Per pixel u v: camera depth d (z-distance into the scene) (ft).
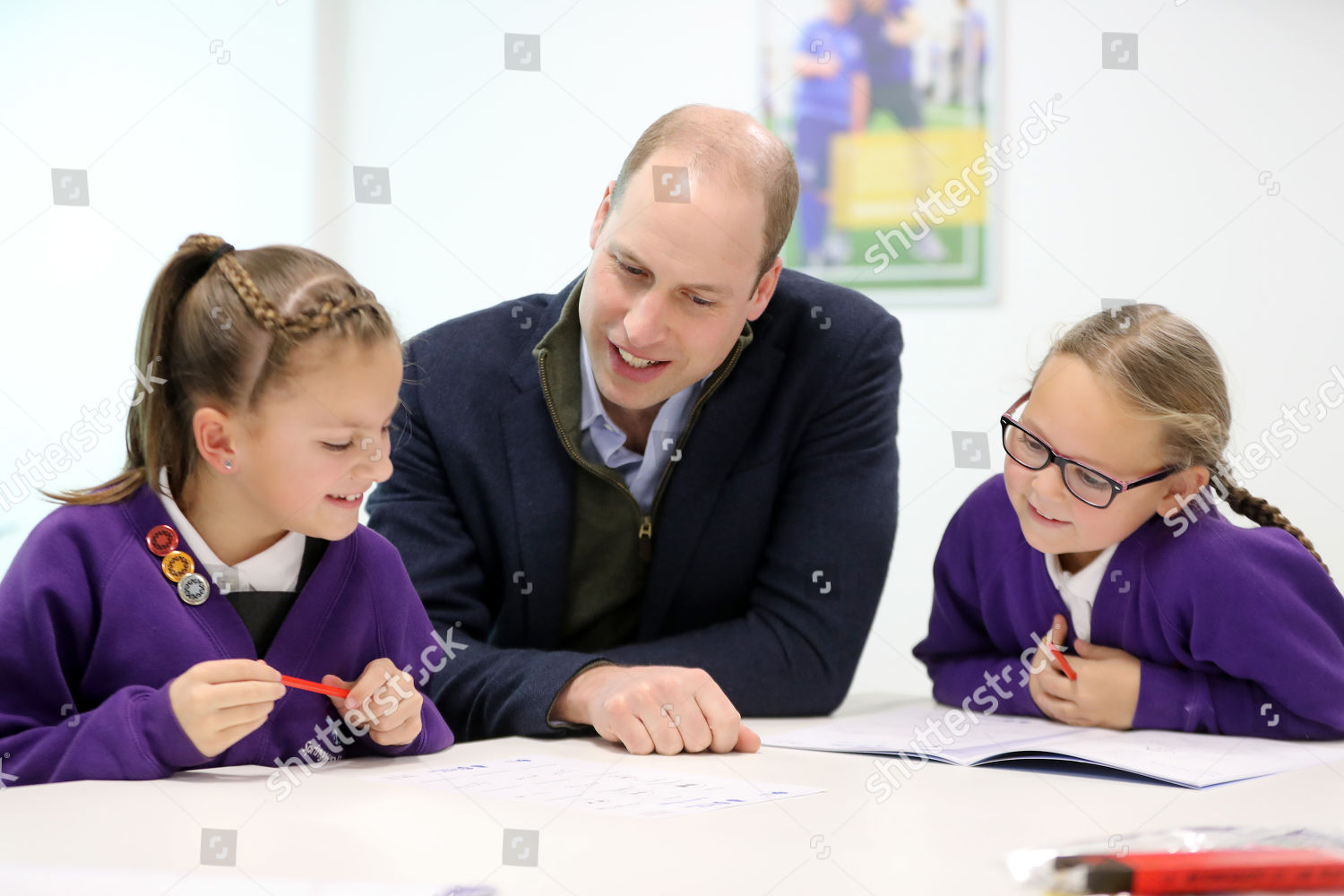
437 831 2.13
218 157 8.00
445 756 3.11
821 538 4.21
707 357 3.85
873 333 4.42
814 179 7.60
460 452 4.21
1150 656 3.76
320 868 1.85
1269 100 7.16
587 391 4.18
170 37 7.93
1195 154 7.23
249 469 2.94
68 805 2.32
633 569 4.32
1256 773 2.81
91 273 7.82
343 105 8.02
